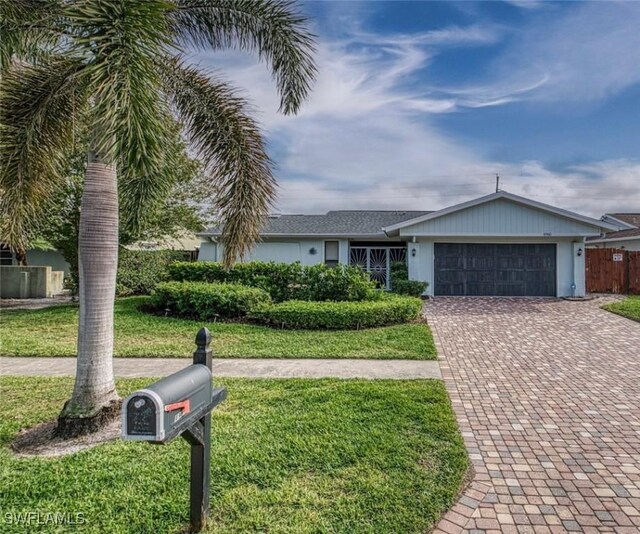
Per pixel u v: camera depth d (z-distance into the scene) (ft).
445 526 9.07
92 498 9.88
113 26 10.50
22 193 15.14
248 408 15.61
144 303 39.83
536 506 9.82
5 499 9.86
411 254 53.72
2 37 13.30
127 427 6.64
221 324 32.35
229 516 9.18
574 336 29.48
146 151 10.60
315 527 8.84
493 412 15.61
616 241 75.82
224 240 17.28
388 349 25.17
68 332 30.14
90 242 14.08
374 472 11.02
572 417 15.12
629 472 11.36
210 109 17.15
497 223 51.37
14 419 14.89
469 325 33.71
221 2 16.93
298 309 31.27
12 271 53.16
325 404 15.93
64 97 15.33
